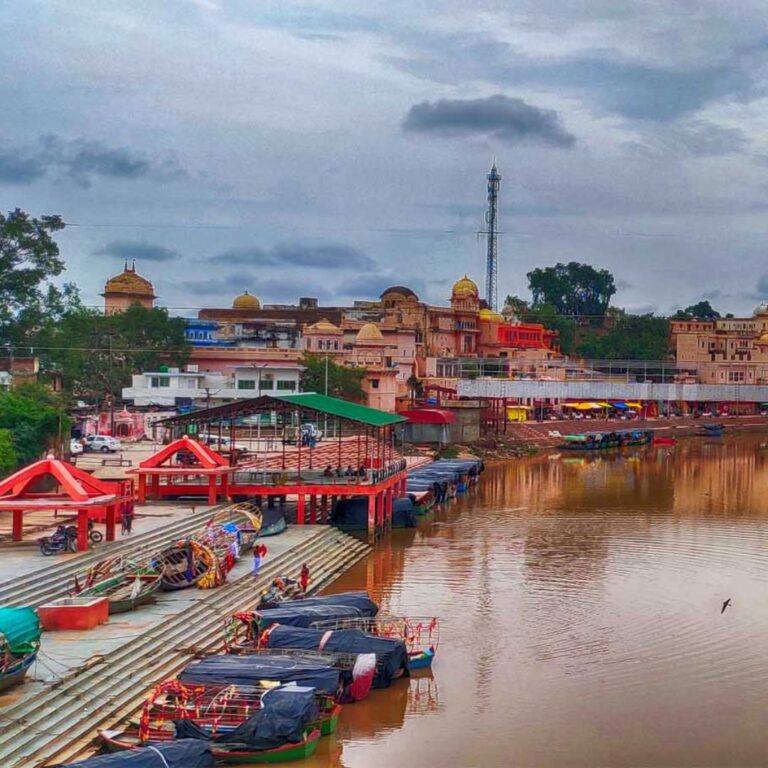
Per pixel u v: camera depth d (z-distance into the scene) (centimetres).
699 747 3325
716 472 10819
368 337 13538
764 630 4544
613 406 16525
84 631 3784
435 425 11800
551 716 3553
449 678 3906
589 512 7831
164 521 5478
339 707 3412
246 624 3962
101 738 2998
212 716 3139
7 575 4094
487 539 6625
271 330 14725
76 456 7875
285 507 6906
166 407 11200
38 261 9894
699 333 19225
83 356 11169
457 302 17588
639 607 4900
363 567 5719
